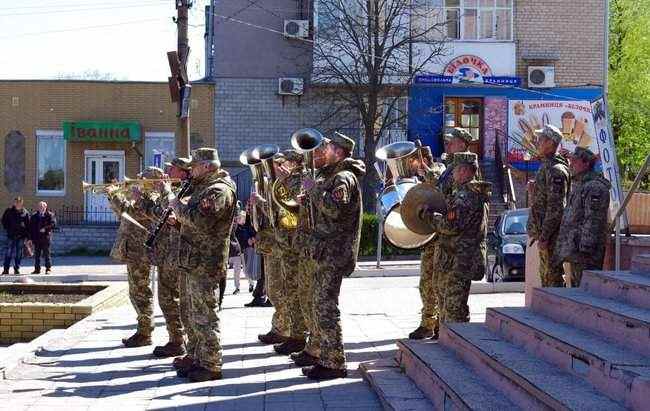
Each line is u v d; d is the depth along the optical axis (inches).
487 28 1273.4
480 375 261.4
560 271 348.2
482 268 327.6
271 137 1285.7
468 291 327.0
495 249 738.8
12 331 502.0
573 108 1263.5
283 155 376.5
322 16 1227.9
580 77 1293.1
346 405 286.7
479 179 335.6
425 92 1255.5
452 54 1256.8
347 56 1227.2
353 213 319.9
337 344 326.0
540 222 345.7
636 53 1441.9
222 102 1284.4
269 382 324.8
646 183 1220.5
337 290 323.9
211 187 316.5
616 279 267.6
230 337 439.5
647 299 245.4
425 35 1246.3
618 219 366.3
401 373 316.5
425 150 384.8
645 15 1445.6
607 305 250.4
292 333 387.2
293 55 1280.8
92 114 1289.4
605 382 206.2
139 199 390.3
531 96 1266.0
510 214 768.9
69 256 1234.6
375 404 287.4
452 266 326.6
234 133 1285.7
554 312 280.1
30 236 958.4
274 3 1278.3
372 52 1196.5
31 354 385.4
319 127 1274.6
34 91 1291.8
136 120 1290.6
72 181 1294.3
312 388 312.5
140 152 1294.3
